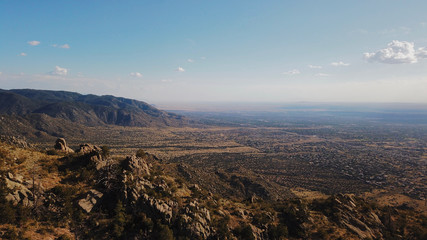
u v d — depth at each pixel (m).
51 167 50.09
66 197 42.09
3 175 39.75
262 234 51.16
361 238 56.12
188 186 66.62
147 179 55.12
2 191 35.97
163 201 47.31
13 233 32.00
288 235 54.53
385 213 69.12
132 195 45.34
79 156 57.19
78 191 45.28
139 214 43.03
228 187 118.94
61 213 39.31
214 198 64.62
